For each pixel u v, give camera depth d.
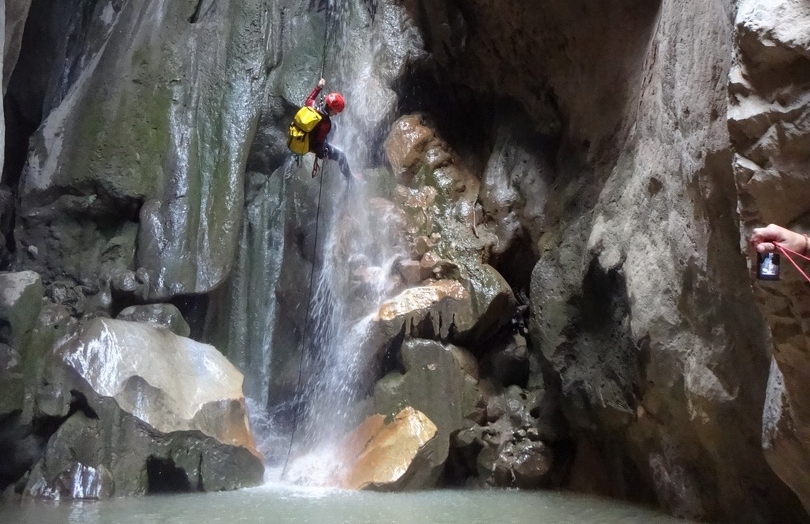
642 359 6.61
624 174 7.23
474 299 8.96
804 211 3.66
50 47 11.07
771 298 3.73
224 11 10.99
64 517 6.23
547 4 8.49
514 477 8.58
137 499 7.20
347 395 9.11
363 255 9.54
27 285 7.84
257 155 10.90
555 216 8.88
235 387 8.44
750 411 5.27
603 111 7.95
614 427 7.63
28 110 11.09
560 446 8.73
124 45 10.52
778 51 3.57
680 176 5.72
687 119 5.43
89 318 8.80
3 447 7.48
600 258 7.36
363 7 11.70
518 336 9.52
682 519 6.48
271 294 10.48
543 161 9.58
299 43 11.43
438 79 11.20
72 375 7.57
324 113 7.38
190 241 9.66
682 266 5.76
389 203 9.94
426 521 6.29
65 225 9.76
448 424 8.48
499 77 10.19
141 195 9.85
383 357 8.93
